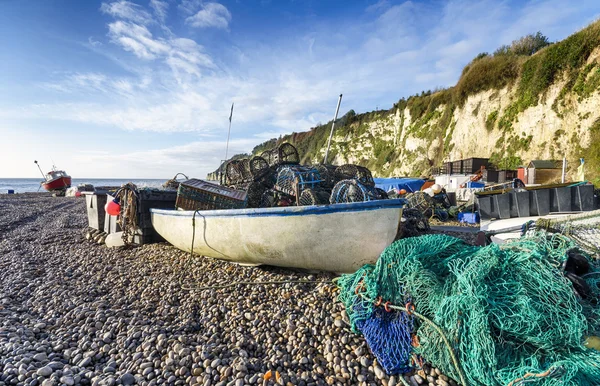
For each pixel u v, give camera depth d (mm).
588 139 19641
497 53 28766
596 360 2631
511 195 8602
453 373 2926
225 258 5980
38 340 3762
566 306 2773
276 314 4059
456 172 26391
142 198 7773
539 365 2707
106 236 8547
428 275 3439
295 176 6449
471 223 11922
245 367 3100
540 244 3572
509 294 2898
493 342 2725
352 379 3059
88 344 3598
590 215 5156
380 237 4801
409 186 20547
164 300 4695
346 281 4281
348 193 5496
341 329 3730
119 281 5531
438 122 33344
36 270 6328
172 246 7387
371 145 43469
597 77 19922
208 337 3732
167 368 3145
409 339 3316
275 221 4922
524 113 23938
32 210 18547
